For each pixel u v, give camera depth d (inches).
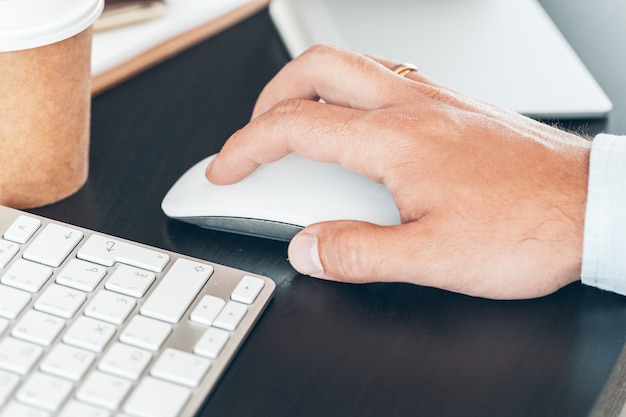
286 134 21.3
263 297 19.6
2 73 19.7
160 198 23.4
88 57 21.6
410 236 19.6
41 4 19.4
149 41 28.8
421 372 18.4
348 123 21.1
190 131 26.1
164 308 18.6
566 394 18.0
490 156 20.6
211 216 21.9
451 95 23.0
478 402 17.8
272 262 21.4
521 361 18.8
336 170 22.0
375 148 20.8
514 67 28.4
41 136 21.2
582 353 19.0
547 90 27.3
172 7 30.8
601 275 20.1
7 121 20.5
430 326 19.7
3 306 18.2
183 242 21.9
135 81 28.2
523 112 26.3
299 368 18.4
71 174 22.7
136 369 17.2
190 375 17.3
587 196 20.0
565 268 20.0
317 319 19.7
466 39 29.8
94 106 26.9
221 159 21.9
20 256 19.6
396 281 20.2
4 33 19.0
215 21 31.1
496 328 19.6
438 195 20.0
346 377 18.3
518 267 19.7
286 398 17.7
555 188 20.2
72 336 17.7
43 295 18.6
